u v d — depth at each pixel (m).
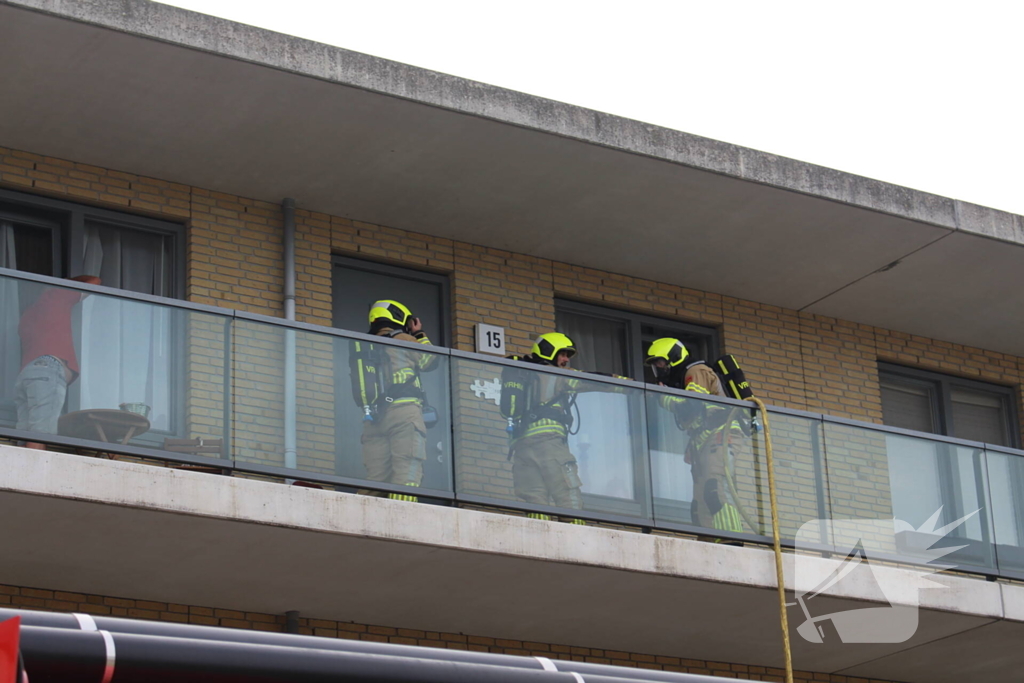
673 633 19.00
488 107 18.38
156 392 15.30
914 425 23.95
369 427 16.22
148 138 18.39
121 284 18.84
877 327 23.80
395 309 17.73
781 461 18.16
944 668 20.48
